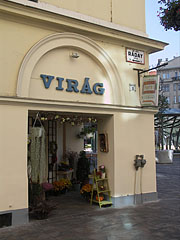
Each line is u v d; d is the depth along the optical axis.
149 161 8.42
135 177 8.05
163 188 10.62
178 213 6.92
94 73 7.69
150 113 8.63
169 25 4.82
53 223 6.12
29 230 5.64
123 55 8.23
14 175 6.02
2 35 6.13
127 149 7.98
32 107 6.38
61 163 10.23
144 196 8.16
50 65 6.88
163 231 5.58
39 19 6.48
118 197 7.63
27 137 6.55
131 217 6.56
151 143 8.55
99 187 7.84
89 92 7.44
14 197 5.98
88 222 6.19
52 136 10.05
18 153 6.10
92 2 7.76
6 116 6.02
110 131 7.88
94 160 11.77
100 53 7.71
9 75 6.14
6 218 5.86
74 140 11.08
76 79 7.31
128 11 8.56
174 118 21.80
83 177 10.25
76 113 7.32
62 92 7.02
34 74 6.59
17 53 6.29
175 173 15.03
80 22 7.08
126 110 8.05
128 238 5.21
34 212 6.46
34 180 6.80
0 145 5.91
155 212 7.02
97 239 5.17
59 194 9.24
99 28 7.46
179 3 4.52
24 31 6.43
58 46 6.93
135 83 8.39
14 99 6.07
